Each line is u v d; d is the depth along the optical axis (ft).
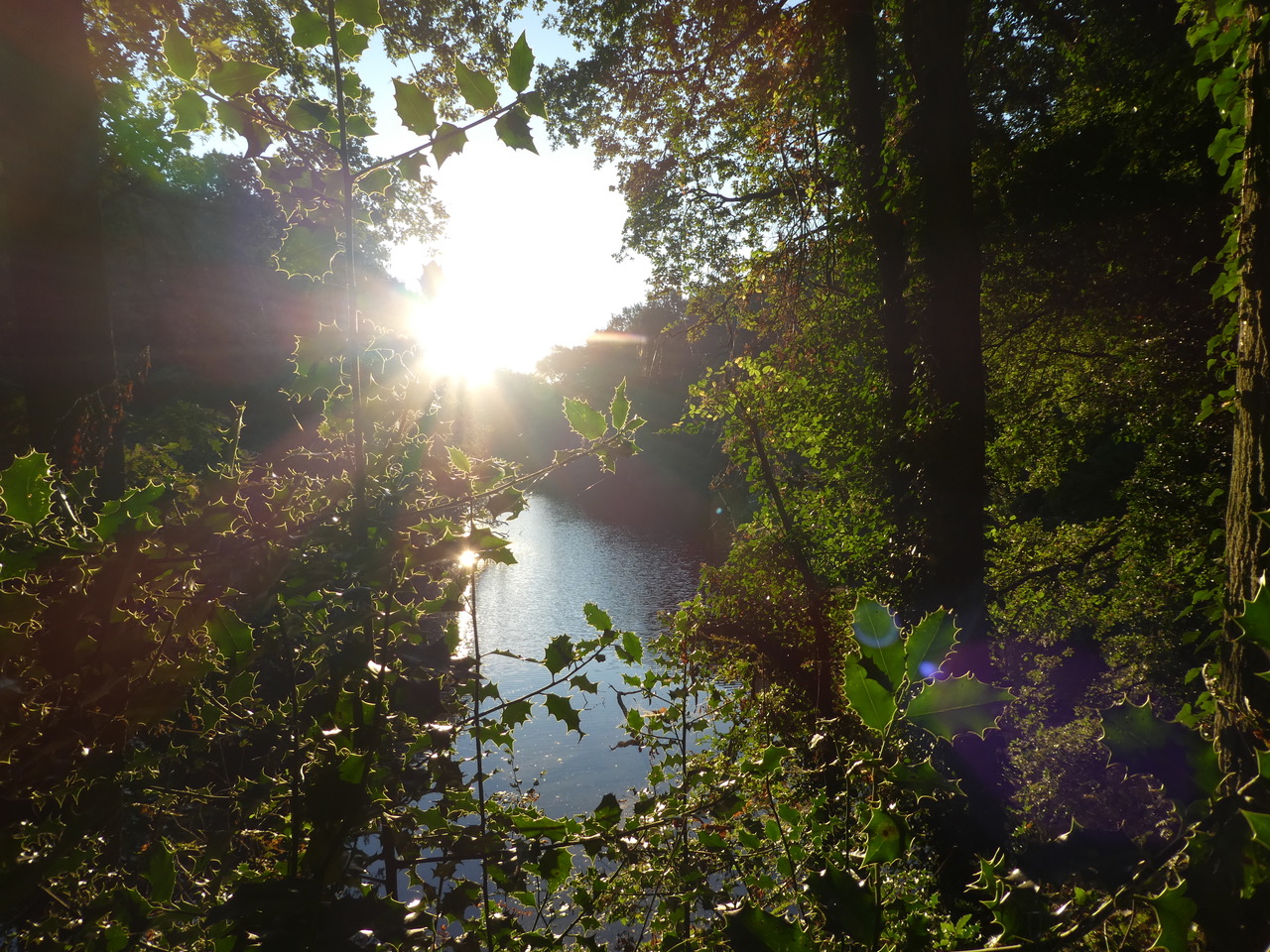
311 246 2.85
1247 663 5.44
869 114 32.12
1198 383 30.63
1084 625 40.57
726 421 39.06
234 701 3.39
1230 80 8.34
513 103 2.77
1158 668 33.45
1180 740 2.31
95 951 3.02
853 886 2.45
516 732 44.75
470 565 3.38
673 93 37.91
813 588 31.68
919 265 28.45
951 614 2.24
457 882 3.76
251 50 20.22
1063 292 31.71
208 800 3.91
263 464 3.29
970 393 26.43
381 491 3.15
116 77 16.37
